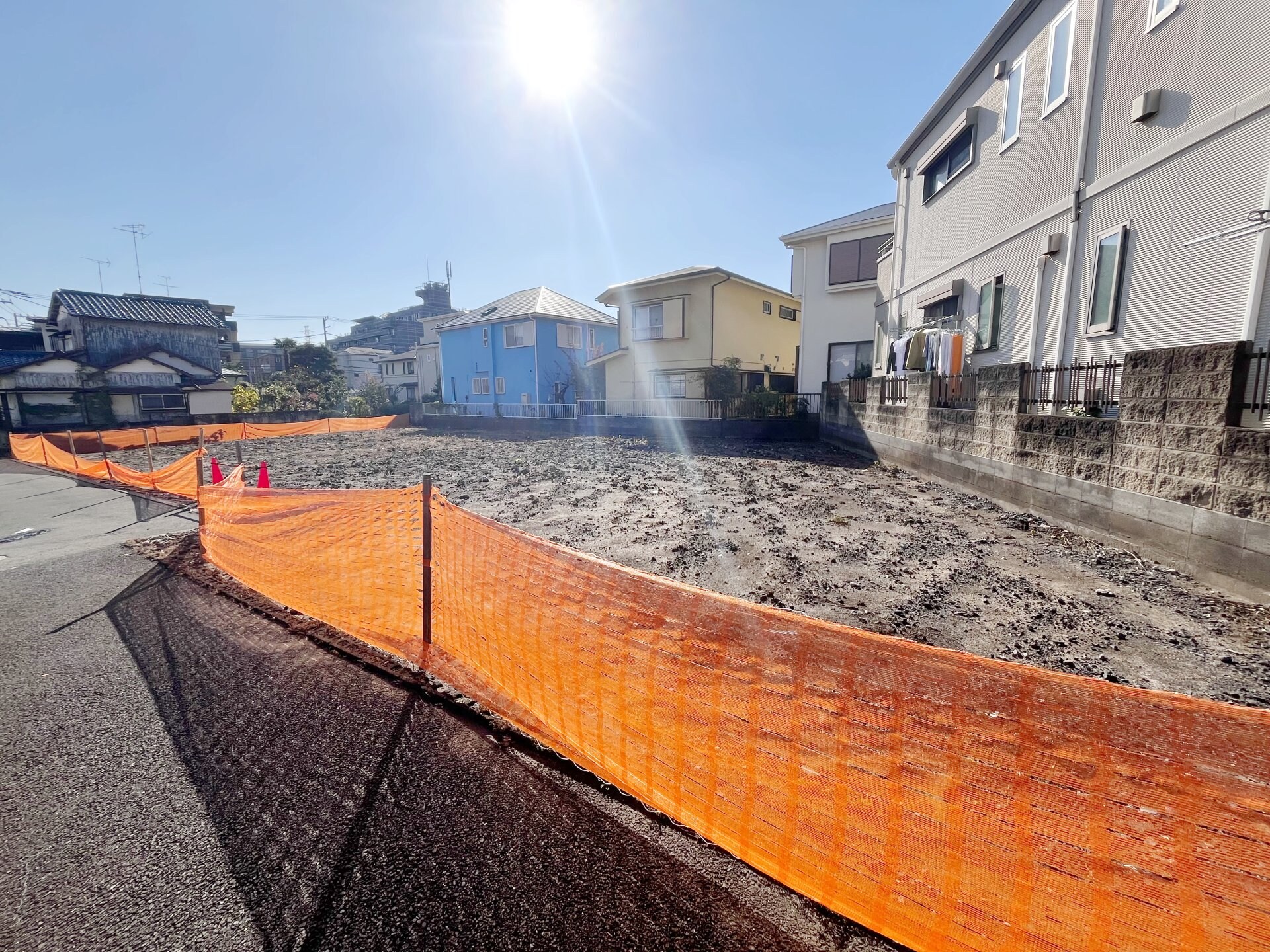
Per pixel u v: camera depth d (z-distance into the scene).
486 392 27.11
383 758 2.25
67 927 1.54
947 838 1.29
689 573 4.63
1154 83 5.65
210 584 4.48
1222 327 5.00
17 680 2.96
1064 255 6.97
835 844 1.45
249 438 21.11
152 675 3.00
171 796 2.07
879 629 3.51
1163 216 5.58
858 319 16.70
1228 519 3.82
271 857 1.77
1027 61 7.75
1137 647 3.20
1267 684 2.80
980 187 9.15
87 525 7.09
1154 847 1.08
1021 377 6.29
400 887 1.64
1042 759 1.21
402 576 3.15
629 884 1.64
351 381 47.12
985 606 3.82
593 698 2.04
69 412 21.58
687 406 17.98
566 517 6.76
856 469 9.92
